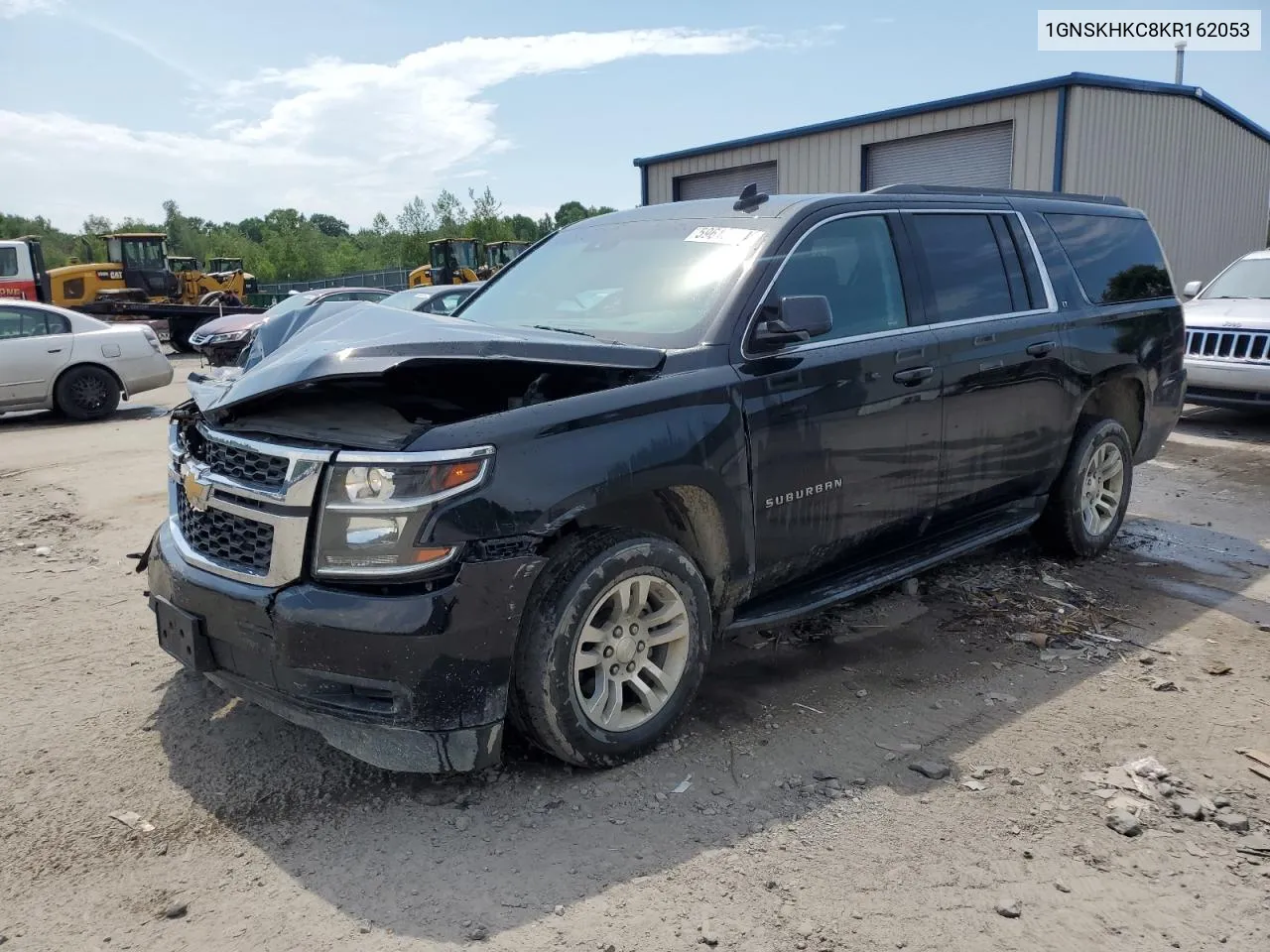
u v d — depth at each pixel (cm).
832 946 246
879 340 409
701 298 377
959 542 468
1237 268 1069
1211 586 521
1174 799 313
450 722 291
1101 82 1535
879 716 372
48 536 640
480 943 249
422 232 6669
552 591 306
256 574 301
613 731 326
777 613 381
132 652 440
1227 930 254
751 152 1997
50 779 329
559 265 452
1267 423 1027
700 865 280
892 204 441
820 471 384
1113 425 550
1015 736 356
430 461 285
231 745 352
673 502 355
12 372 1182
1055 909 262
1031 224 513
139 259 2702
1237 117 1967
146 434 1099
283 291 5897
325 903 265
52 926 257
